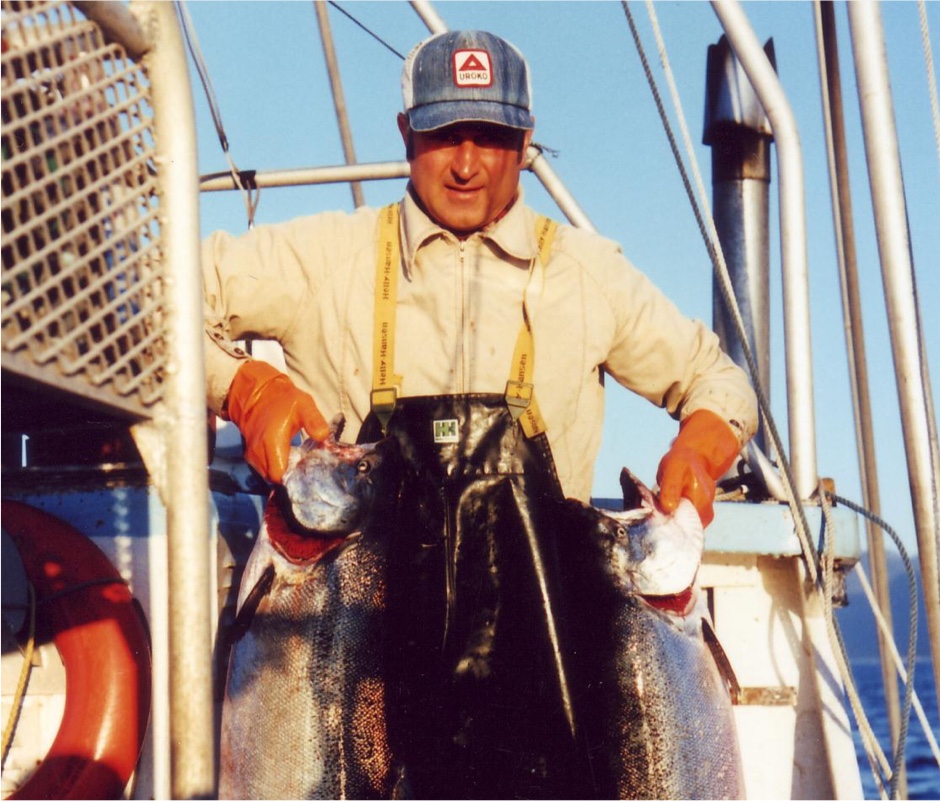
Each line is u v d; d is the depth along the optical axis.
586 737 3.23
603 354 3.67
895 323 3.61
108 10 2.12
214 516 3.65
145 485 3.63
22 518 3.59
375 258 3.65
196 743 2.12
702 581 3.99
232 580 3.73
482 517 3.36
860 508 4.02
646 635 3.34
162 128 2.25
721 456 3.63
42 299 1.96
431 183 3.56
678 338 3.76
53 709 3.55
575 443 3.60
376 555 3.33
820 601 3.99
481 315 3.56
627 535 3.40
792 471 4.18
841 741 3.87
